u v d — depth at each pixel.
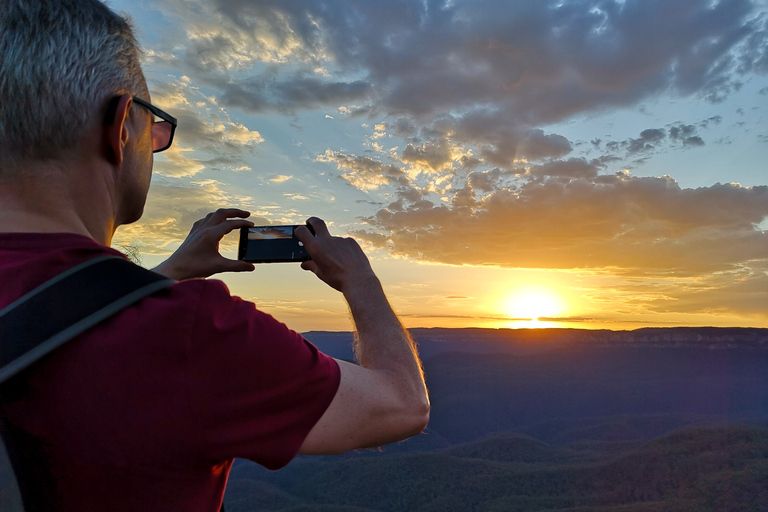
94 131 0.89
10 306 0.72
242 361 0.76
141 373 0.72
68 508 0.69
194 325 0.75
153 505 0.71
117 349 0.72
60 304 0.72
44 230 0.83
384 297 1.19
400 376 1.00
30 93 0.82
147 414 0.71
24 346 0.68
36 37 0.82
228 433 0.74
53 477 0.69
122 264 0.81
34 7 0.83
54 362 0.70
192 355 0.74
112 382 0.71
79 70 0.85
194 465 0.74
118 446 0.70
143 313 0.75
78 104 0.85
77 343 0.71
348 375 0.90
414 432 0.97
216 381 0.74
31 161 0.84
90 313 0.73
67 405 0.69
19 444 0.68
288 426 0.79
